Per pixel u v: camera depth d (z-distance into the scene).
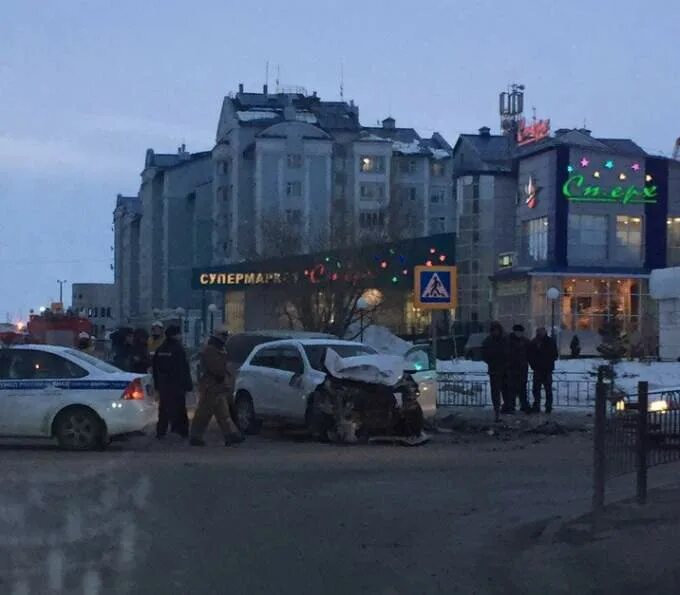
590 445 17.89
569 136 64.75
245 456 15.91
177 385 18.30
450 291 20.34
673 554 8.62
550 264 51.88
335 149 81.81
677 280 36.97
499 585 8.13
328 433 18.05
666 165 53.16
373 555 9.16
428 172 87.00
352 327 44.91
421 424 18.16
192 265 91.75
